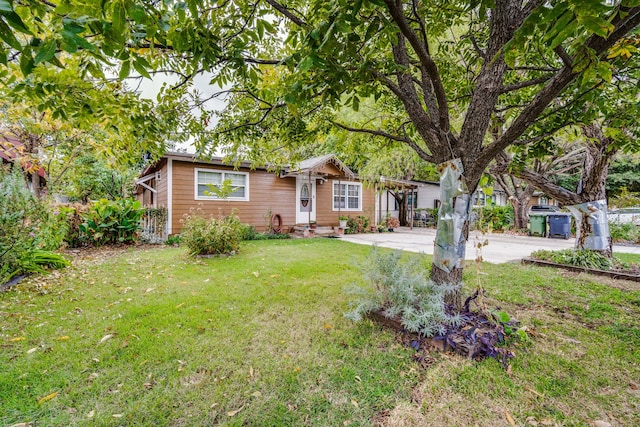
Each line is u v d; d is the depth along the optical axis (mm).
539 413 1666
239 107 3590
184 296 3590
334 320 2904
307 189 12305
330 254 6605
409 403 1751
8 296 3557
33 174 7672
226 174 10156
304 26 1988
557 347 2363
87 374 2006
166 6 1443
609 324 2797
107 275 4590
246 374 2025
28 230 4141
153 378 1978
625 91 3162
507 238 10656
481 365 2102
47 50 1221
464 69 3943
